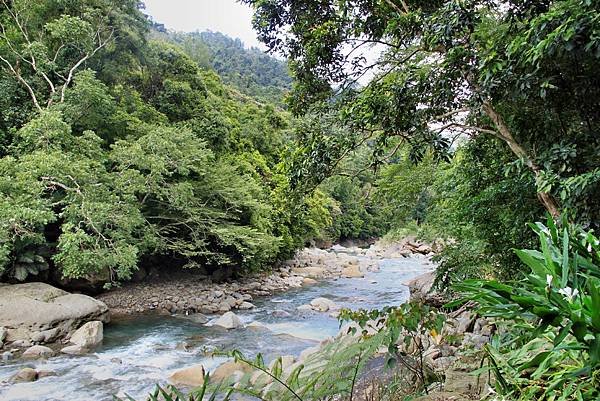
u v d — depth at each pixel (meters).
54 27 11.94
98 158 11.19
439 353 4.14
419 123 3.86
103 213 9.66
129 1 15.03
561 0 2.96
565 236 1.32
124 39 15.05
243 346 8.14
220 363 6.96
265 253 15.31
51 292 9.47
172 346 8.13
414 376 3.12
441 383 2.82
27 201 9.19
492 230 5.33
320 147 4.37
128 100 14.77
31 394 5.86
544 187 3.04
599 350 1.07
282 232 17.34
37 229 10.48
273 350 7.88
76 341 8.09
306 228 19.61
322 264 19.41
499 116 3.70
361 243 31.53
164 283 13.59
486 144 4.99
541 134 3.64
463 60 3.35
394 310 2.90
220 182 13.82
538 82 3.02
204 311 11.33
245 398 3.07
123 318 10.34
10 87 11.77
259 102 33.88
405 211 7.77
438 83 3.60
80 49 13.28
